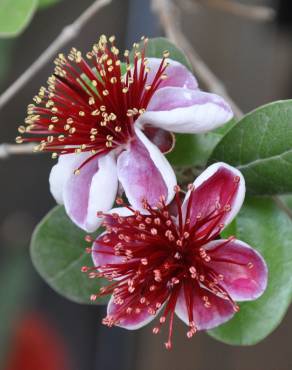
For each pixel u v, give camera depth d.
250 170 0.25
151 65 0.25
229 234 0.25
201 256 0.24
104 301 0.27
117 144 0.25
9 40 0.45
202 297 0.24
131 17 0.38
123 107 0.25
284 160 0.24
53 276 0.27
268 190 0.25
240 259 0.24
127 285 0.24
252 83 0.47
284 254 0.25
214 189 0.24
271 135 0.24
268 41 0.47
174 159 0.25
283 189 0.24
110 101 0.25
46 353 0.48
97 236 0.27
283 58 0.47
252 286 0.24
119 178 0.24
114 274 0.24
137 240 0.24
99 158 0.25
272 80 0.47
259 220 0.25
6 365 0.47
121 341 0.44
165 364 0.48
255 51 0.47
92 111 0.25
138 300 0.24
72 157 0.25
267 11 0.36
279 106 0.24
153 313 0.24
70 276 0.27
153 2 0.33
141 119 0.24
